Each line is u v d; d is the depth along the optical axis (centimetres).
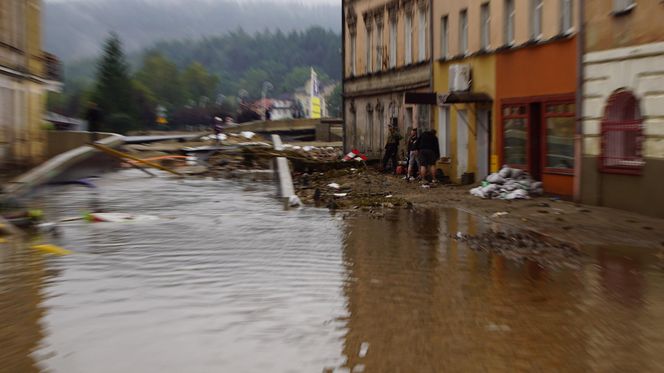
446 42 2733
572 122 1817
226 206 1834
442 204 1797
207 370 559
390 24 3472
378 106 3684
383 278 907
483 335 654
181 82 16162
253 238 1257
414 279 900
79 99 12494
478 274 934
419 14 3041
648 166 1468
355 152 3259
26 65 3403
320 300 786
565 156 1861
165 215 1627
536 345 624
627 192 1549
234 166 3369
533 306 763
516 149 2152
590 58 1669
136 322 693
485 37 2384
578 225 1371
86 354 596
